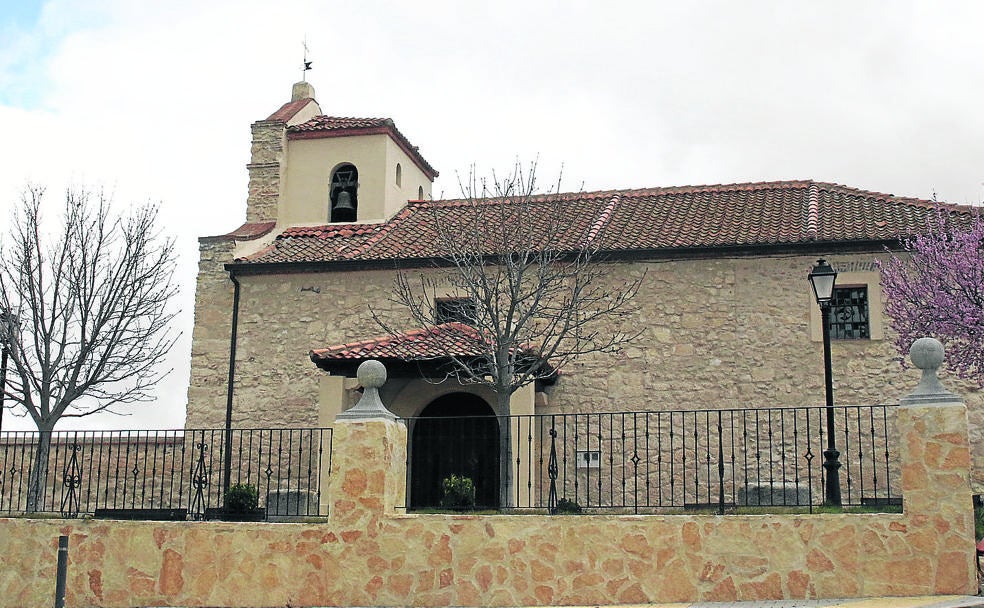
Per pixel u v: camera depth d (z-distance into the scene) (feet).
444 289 67.51
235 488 47.70
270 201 79.10
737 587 36.11
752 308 64.54
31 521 43.68
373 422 39.91
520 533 38.11
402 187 83.20
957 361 57.16
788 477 61.26
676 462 62.44
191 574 41.06
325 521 42.50
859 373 62.44
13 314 72.08
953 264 56.90
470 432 63.21
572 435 63.82
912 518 34.94
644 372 64.75
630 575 36.99
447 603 38.14
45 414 72.95
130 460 66.44
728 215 70.59
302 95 87.04
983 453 60.08
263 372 69.26
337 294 69.51
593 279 65.92
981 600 32.81
